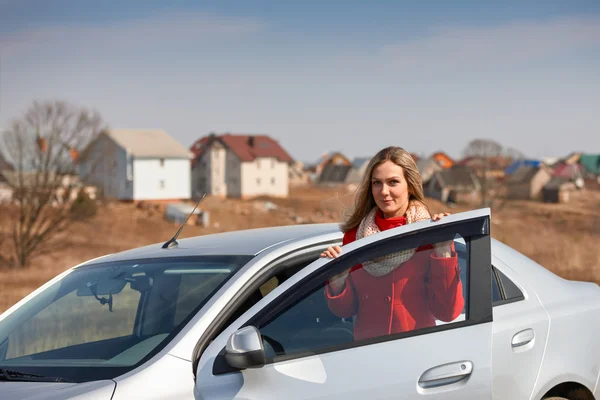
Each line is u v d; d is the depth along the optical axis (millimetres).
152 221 72062
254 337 2924
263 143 128875
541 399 3662
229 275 3441
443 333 3291
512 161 137750
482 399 3260
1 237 43438
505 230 34219
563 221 67375
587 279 13164
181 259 3740
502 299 3730
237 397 2986
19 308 3971
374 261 3309
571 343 3768
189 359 3109
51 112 40594
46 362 3342
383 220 3623
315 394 3051
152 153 97438
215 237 4215
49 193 40844
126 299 3584
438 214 3385
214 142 125625
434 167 133750
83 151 42750
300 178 179375
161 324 3334
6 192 41312
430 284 3326
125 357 3209
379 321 3277
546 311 3775
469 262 3365
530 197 126125
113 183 96062
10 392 3076
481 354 3275
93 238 50281
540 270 4047
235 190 125438
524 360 3562
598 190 151000
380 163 3602
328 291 3266
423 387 3176
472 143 121562
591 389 3812
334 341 3223
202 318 3230
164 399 2971
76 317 3580
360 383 3105
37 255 39781
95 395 2916
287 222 82125
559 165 151250
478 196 117438
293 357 3109
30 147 40688
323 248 3756
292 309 3189
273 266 3520
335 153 171250
